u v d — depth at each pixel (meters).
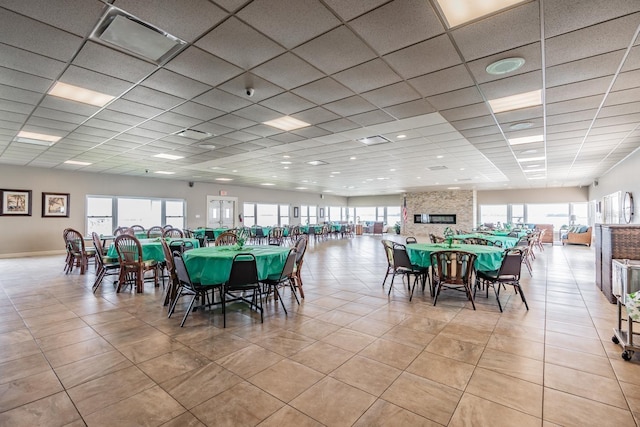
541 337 2.93
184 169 9.07
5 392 2.04
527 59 2.69
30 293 4.59
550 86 3.26
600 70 2.89
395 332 3.05
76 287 4.96
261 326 3.22
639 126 4.70
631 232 4.04
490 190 16.09
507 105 3.86
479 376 2.23
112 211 10.10
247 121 4.52
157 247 5.02
